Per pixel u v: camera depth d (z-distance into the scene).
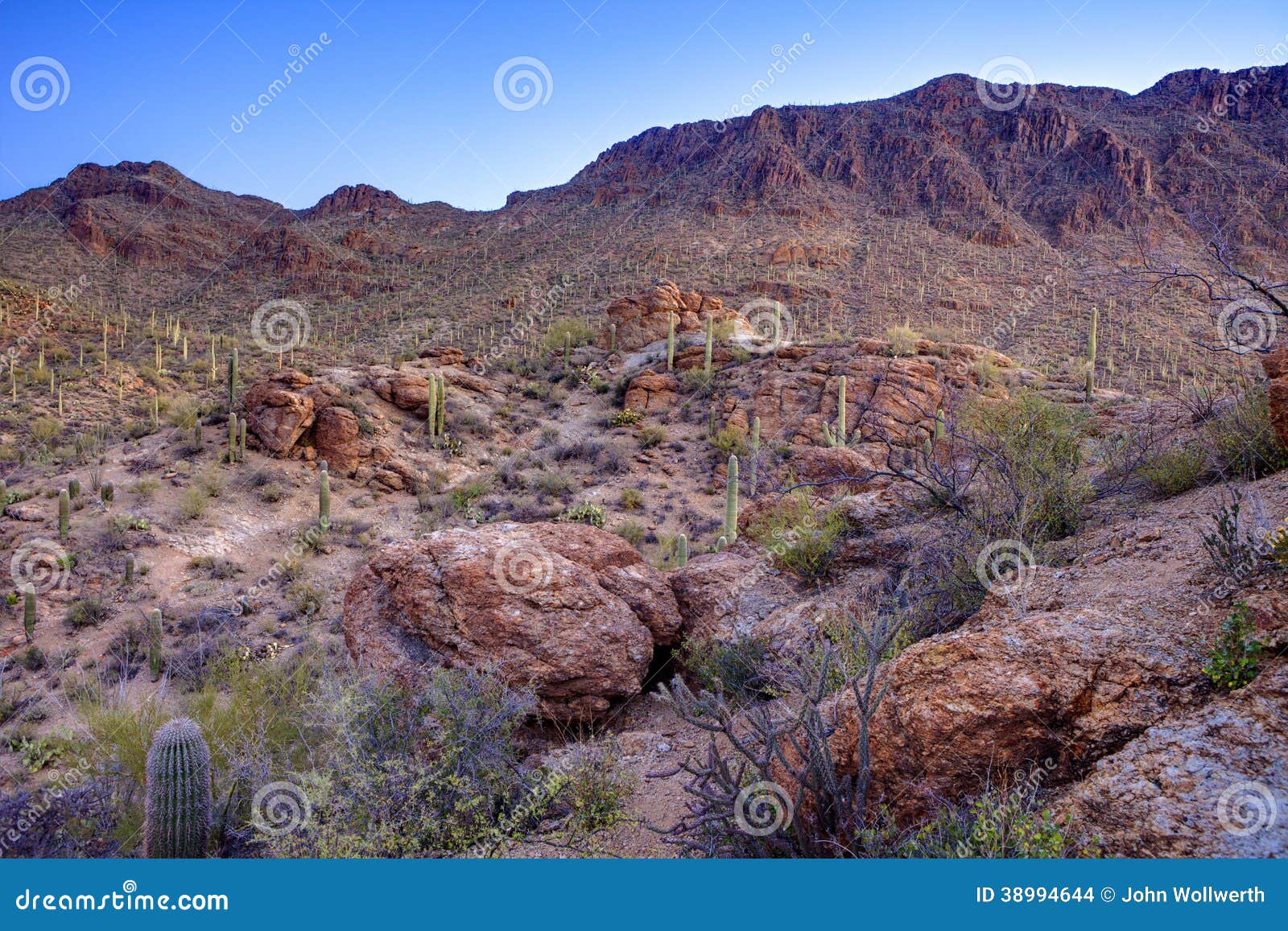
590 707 5.41
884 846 2.61
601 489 24.92
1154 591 3.35
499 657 5.35
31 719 10.39
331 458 24.36
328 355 48.31
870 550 6.39
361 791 3.72
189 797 3.87
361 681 4.58
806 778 2.93
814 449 9.45
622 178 130.38
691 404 32.59
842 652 4.27
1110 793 2.27
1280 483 4.26
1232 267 4.85
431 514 21.83
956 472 6.36
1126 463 5.68
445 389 32.00
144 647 13.71
